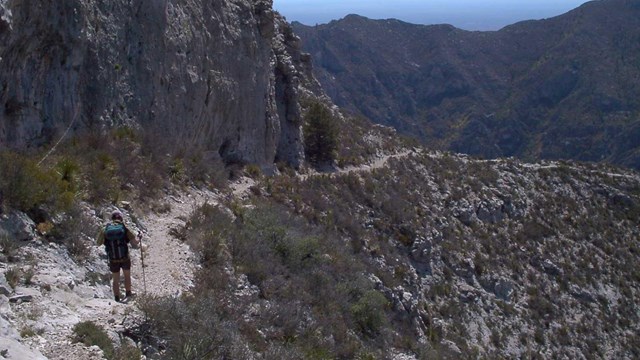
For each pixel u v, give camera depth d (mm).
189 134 29125
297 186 35438
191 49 29219
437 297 33625
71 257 14070
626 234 52469
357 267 26109
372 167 45938
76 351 10156
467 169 53000
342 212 35344
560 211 51625
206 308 13266
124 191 19766
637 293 44281
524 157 114250
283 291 18875
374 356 19203
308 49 139750
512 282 39156
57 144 19250
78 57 21016
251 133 35719
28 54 18844
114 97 23141
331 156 43688
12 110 18344
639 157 97312
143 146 23391
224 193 27234
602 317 40031
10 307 10875
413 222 38594
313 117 43562
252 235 21297
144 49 25406
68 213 15164
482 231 43719
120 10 24188
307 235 25688
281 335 16062
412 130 127938
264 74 37438
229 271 18109
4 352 8828
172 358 11211
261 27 37688
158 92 26031
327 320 18812
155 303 12297
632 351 38062
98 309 12047
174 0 28391
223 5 33938
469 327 32938
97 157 19859
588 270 44594
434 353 24312
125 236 13547
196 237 18938
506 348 33125
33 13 18500
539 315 37500
